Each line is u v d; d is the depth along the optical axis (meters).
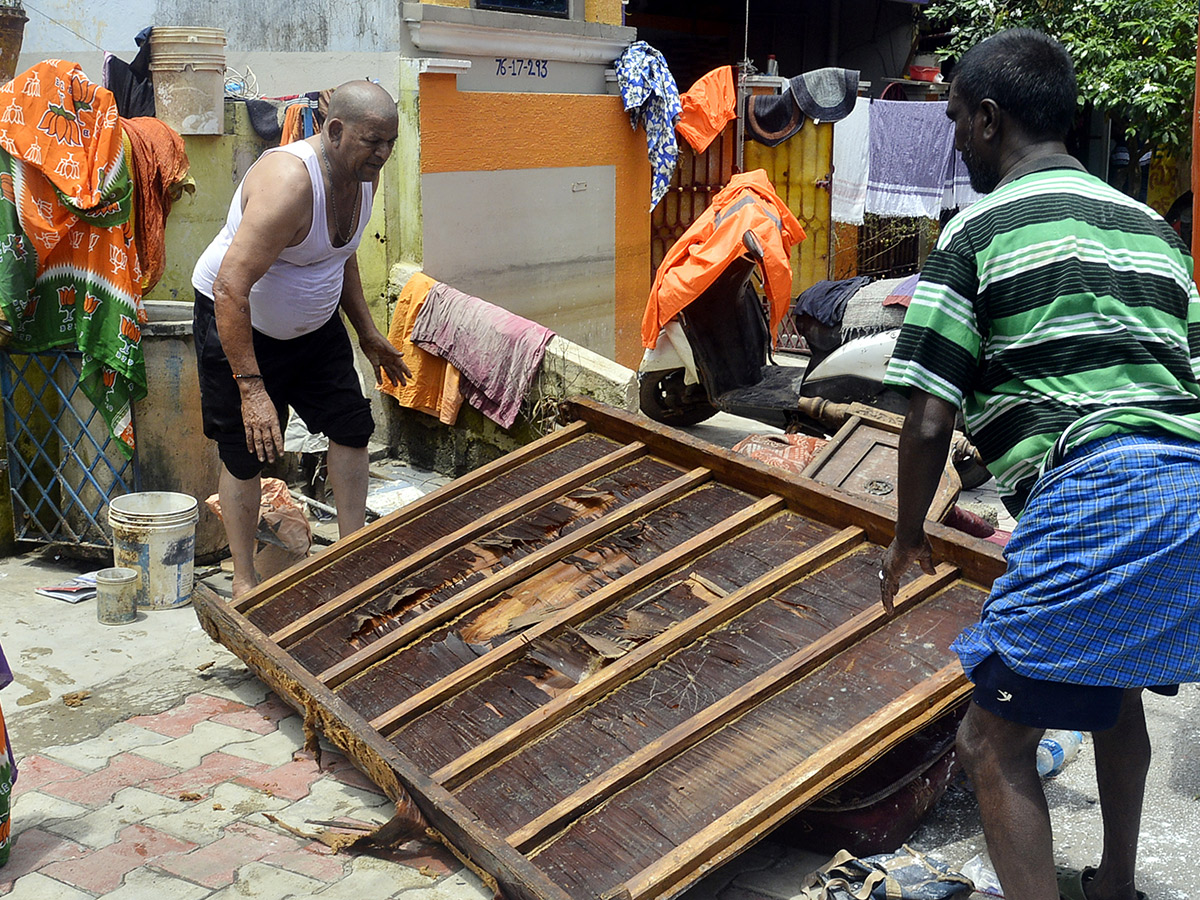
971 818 3.41
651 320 7.12
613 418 4.68
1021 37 2.60
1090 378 2.37
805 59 14.14
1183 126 11.59
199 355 4.61
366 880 3.12
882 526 3.66
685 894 3.04
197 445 5.62
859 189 10.40
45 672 4.42
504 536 4.18
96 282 5.21
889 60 14.16
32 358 5.48
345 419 4.87
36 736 3.92
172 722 4.03
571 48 8.27
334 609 3.95
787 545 3.83
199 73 6.71
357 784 3.62
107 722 4.02
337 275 4.61
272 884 3.09
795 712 3.12
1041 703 2.39
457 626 3.75
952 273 2.47
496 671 3.50
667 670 3.36
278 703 4.17
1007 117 2.59
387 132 4.25
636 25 12.79
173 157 5.58
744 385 7.45
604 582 3.82
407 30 7.07
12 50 6.64
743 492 4.20
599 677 3.30
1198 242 4.62
